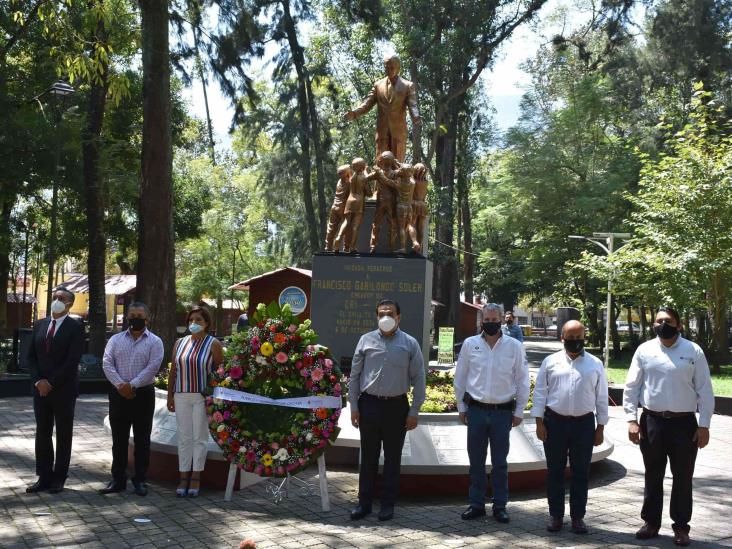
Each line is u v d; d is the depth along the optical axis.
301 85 37.22
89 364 17.69
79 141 22.98
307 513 7.06
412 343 7.07
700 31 34.19
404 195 10.66
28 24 21.52
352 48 39.47
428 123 38.69
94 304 24.31
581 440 6.60
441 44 33.41
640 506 7.57
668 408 6.38
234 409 7.45
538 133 39.81
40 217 32.53
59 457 7.69
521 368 6.98
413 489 7.95
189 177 39.97
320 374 7.34
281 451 7.23
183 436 7.69
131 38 19.00
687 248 22.84
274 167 42.28
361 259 10.38
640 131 38.16
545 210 38.97
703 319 35.59
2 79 21.92
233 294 46.75
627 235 25.52
